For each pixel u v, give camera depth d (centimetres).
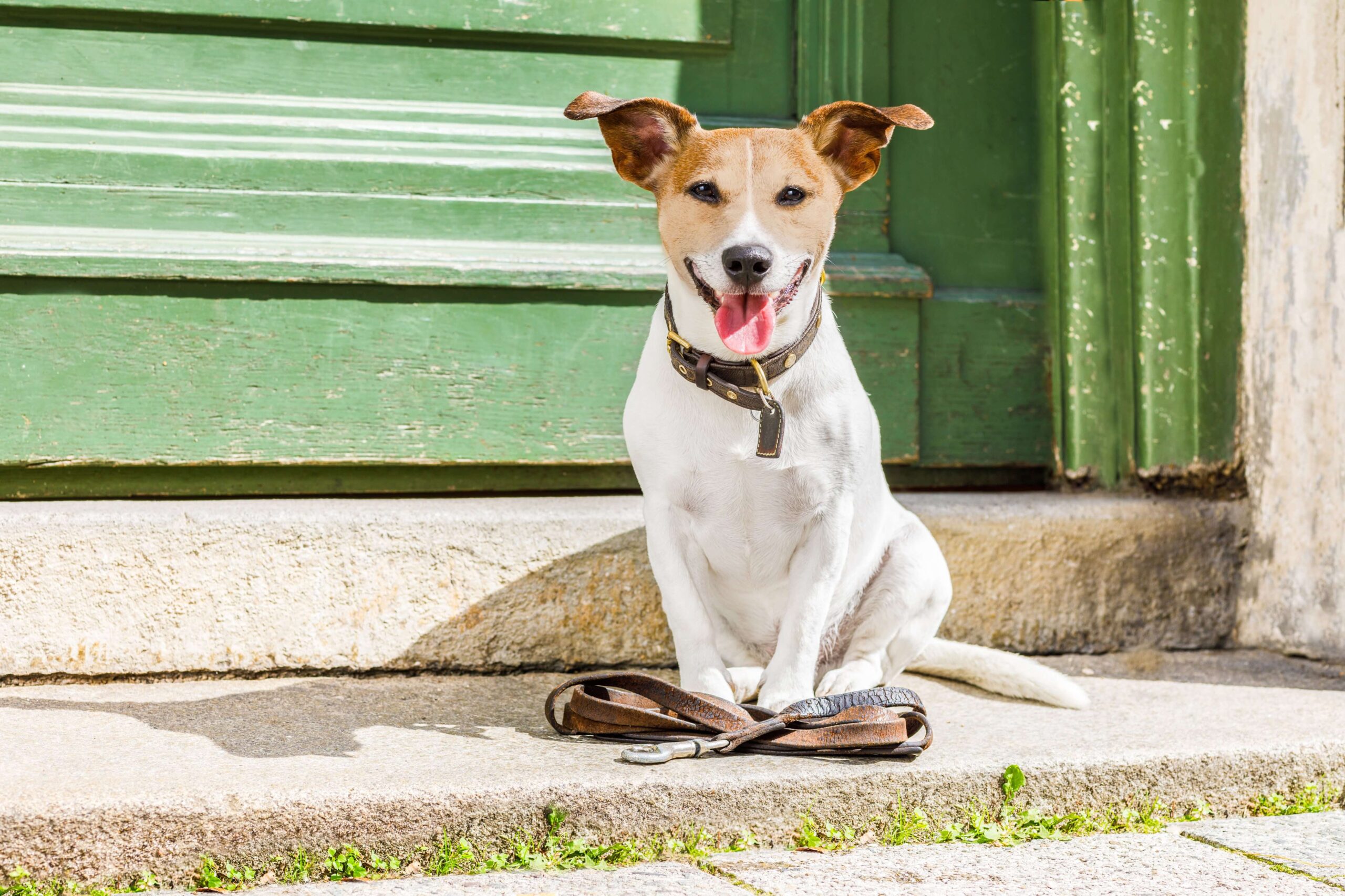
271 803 184
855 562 265
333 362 303
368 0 311
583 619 290
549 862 189
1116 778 217
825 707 222
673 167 250
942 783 209
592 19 324
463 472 320
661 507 249
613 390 319
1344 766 230
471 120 320
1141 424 332
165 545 268
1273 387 318
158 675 269
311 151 307
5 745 213
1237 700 266
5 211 288
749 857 193
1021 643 313
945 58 347
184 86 306
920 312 340
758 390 238
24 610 261
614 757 212
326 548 276
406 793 189
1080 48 337
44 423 287
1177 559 323
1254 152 322
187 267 289
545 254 315
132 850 180
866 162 257
